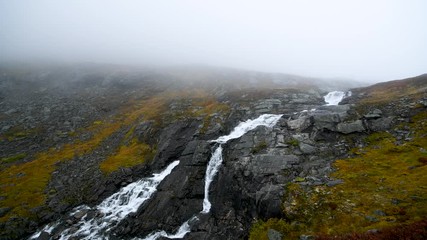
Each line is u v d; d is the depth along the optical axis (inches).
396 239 821.2
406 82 2647.6
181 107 3253.0
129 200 1875.0
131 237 1545.3
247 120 2427.4
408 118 1756.9
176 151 2187.5
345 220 1083.3
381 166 1401.3
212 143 2012.8
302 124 1934.1
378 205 1106.1
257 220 1304.1
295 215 1196.5
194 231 1446.9
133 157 2314.2
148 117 3088.1
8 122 3284.9
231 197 1553.9
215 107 3011.8
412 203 1054.4
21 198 1909.4
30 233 1663.4
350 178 1352.1
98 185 2006.6
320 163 1547.7
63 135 2967.5
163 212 1652.3
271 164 1584.6
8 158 2532.0
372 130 1759.4
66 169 2281.0
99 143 2709.2
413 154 1425.9
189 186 1763.0
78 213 1774.1
